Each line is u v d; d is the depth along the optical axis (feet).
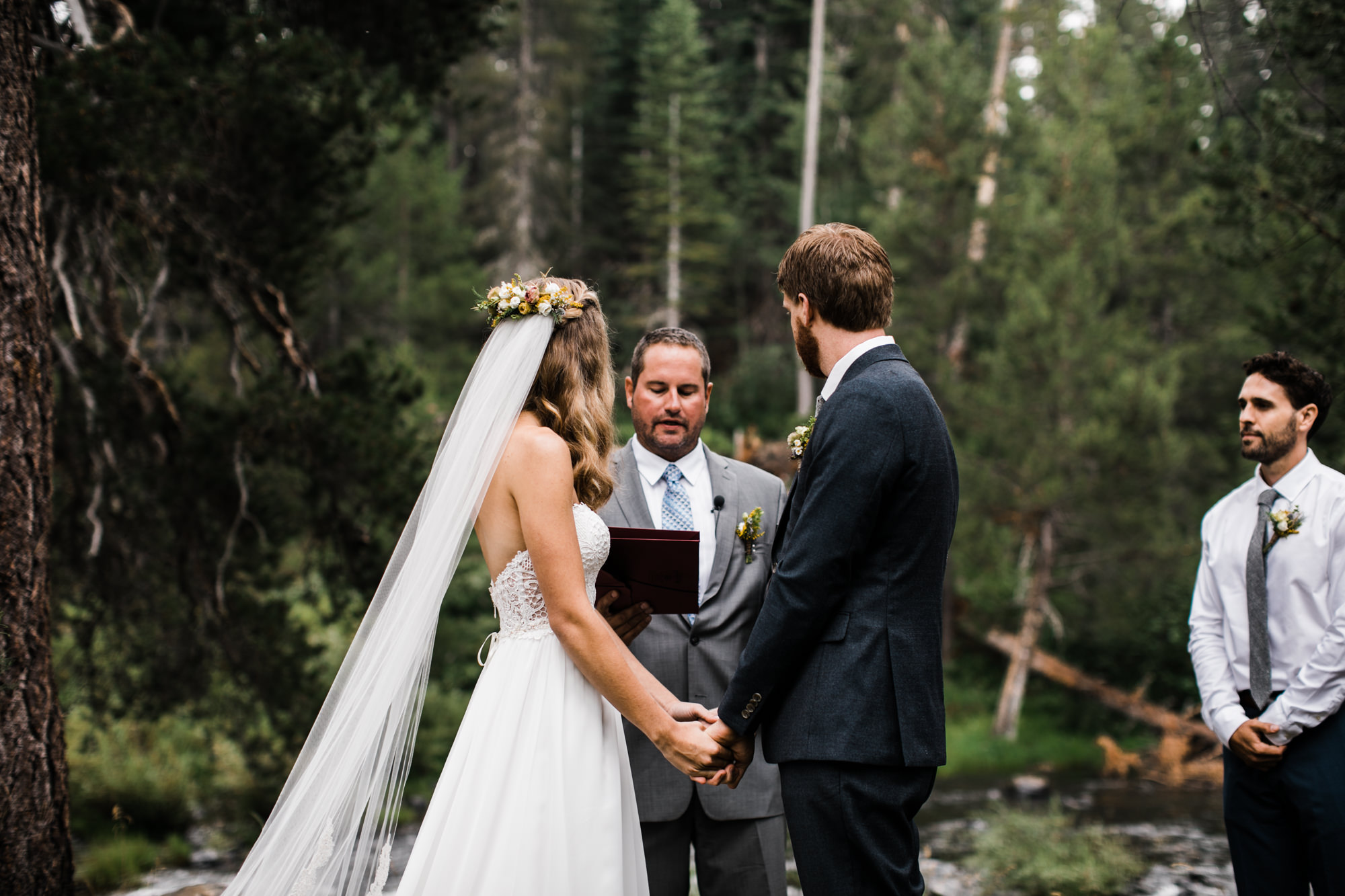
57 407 18.43
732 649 9.26
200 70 16.01
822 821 6.60
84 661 20.80
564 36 77.15
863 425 6.65
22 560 9.68
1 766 9.41
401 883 6.88
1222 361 40.32
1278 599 8.98
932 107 44.34
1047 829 18.99
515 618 7.34
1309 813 8.39
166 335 21.93
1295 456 9.24
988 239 43.47
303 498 19.92
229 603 20.39
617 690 7.02
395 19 18.90
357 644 7.47
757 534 9.38
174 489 19.10
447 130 86.48
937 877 17.99
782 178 77.97
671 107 75.10
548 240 77.82
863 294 7.14
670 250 74.84
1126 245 37.32
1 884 9.34
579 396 7.63
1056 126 38.45
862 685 6.58
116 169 14.94
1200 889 16.47
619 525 9.50
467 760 7.04
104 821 22.06
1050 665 38.50
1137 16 38.86
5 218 9.71
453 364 64.75
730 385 71.51
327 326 61.11
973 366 45.55
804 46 77.00
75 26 14.03
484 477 7.18
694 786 9.01
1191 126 37.35
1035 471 34.37
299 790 7.40
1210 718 9.16
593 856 6.95
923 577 6.75
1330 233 16.61
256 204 17.94
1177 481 38.09
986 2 69.31
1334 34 13.75
